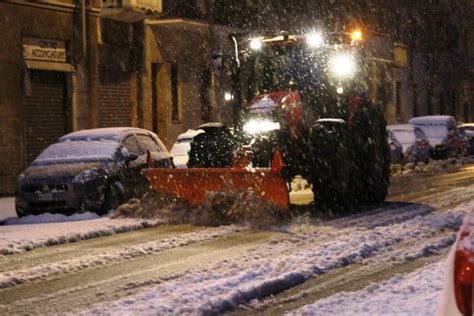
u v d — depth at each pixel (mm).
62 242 14766
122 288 10586
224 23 38625
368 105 19703
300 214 17781
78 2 30344
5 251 13609
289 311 9203
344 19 50250
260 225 16047
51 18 29172
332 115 18672
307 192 24375
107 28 32094
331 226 15750
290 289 10375
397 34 60062
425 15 65312
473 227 5227
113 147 19797
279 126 17500
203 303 9305
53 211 18797
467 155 46906
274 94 17953
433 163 37219
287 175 17812
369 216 17312
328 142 17672
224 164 18000
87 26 30875
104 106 32031
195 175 17000
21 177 19000
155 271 11633
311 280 10898
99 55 31625
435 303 8703
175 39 36531
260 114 17594
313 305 9180
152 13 32594
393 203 20016
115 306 9383
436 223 15617
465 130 48938
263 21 41562
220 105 39594
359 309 8797
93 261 12469
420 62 64500
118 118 32812
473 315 5039
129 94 33531
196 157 18203
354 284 10586
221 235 15031
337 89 18672
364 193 19953
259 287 10016
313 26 46188
